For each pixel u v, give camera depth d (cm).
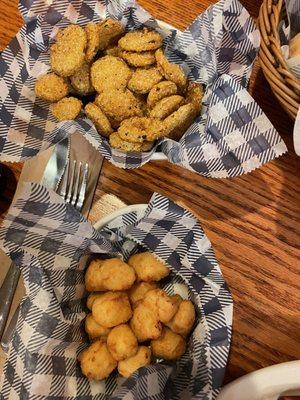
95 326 33
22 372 30
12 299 35
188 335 34
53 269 33
